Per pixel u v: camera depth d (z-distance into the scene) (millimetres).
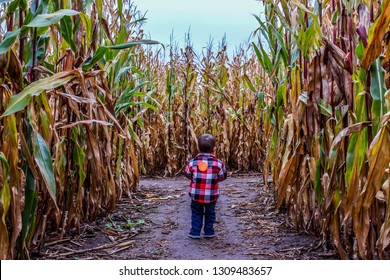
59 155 2463
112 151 3857
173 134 6477
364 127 1909
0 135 1990
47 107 2070
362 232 1906
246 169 6672
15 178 1854
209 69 6738
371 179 1771
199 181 3010
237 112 6355
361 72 1994
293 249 2648
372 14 2043
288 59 3201
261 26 3395
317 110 2562
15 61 1938
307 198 2854
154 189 5098
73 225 2961
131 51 4238
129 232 3109
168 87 6266
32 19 1992
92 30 2840
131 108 4832
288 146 2910
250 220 3461
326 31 2764
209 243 2879
